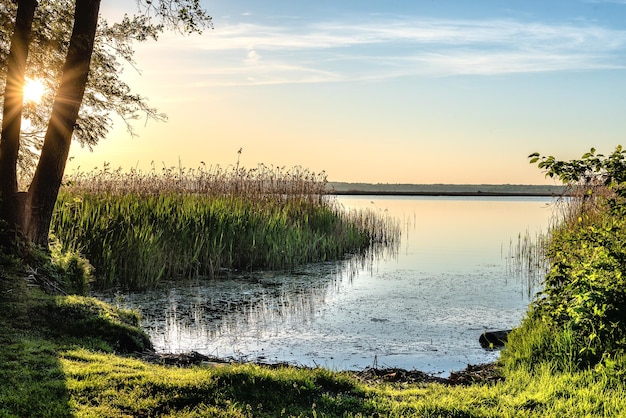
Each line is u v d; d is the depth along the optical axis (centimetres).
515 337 899
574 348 778
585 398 646
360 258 2181
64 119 1234
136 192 2011
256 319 1230
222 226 1894
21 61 1198
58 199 1669
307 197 2414
